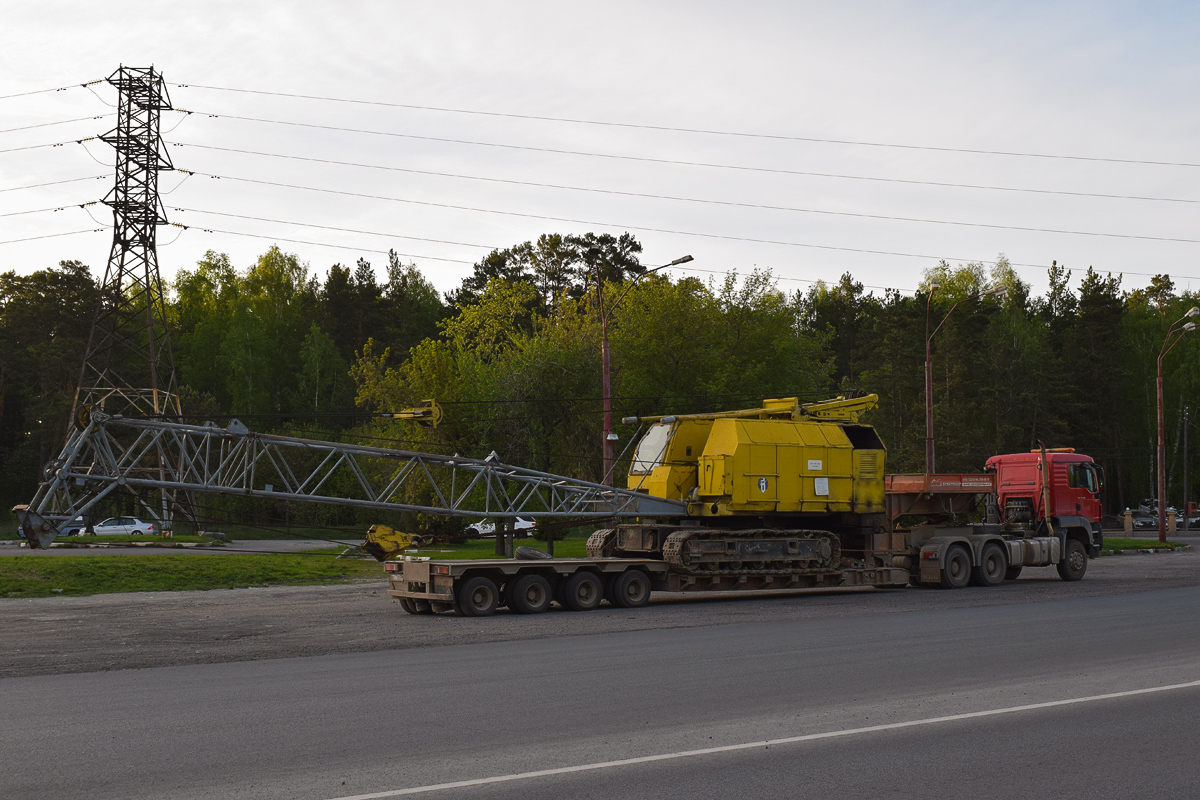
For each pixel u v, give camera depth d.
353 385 83.94
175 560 27.03
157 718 8.80
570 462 45.81
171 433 20.73
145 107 44.31
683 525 22.84
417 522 45.47
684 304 47.53
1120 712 8.96
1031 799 6.33
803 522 24.14
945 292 87.75
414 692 10.10
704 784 6.62
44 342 76.94
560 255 91.94
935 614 18.03
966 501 25.73
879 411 76.12
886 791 6.48
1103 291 81.12
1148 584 24.67
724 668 11.63
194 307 93.19
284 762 7.21
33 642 14.41
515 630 15.98
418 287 103.44
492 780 6.69
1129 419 81.25
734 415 23.72
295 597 22.11
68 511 20.12
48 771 6.97
